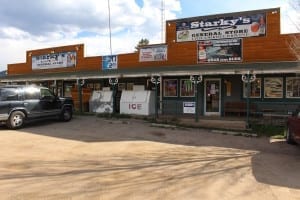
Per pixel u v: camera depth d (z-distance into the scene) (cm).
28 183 762
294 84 1938
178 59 2280
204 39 2188
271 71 1688
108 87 2505
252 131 1612
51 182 771
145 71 2106
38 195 674
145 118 2019
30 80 2712
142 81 2408
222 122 1777
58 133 1559
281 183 816
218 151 1216
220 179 834
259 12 2023
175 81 2261
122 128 1703
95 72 2434
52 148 1219
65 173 862
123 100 2219
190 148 1262
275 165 1009
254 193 733
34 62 3141
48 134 1531
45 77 2614
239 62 2075
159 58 2356
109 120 1969
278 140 1459
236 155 1149
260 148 1291
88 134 1538
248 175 880
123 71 2248
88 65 2742
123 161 1022
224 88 2106
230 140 1441
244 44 2069
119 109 2341
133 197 674
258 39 2028
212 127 1709
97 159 1047
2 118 1638
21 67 3259
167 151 1195
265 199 696
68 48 2870
